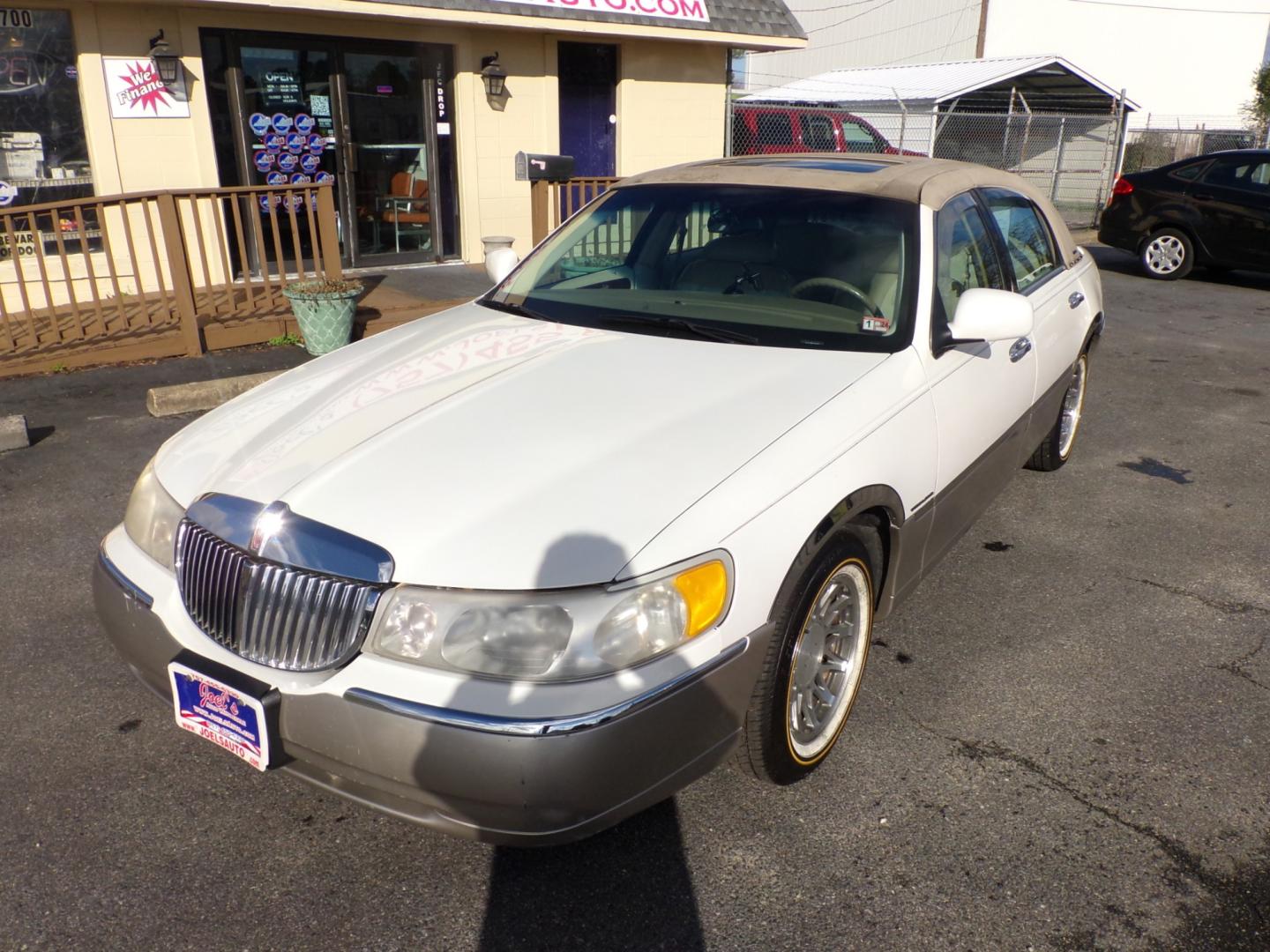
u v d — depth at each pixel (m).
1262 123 29.16
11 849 2.62
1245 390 7.36
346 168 9.97
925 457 3.14
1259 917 2.42
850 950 2.32
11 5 8.01
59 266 8.66
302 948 2.33
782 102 21.30
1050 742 3.10
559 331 3.38
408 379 3.02
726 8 11.35
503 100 10.66
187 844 2.65
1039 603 4.02
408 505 2.34
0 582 4.07
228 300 8.07
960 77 21.36
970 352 3.53
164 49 8.53
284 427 2.78
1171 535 4.72
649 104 11.74
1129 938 2.35
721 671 2.33
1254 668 3.55
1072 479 5.47
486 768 2.12
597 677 2.16
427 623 2.19
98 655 3.55
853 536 2.85
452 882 2.52
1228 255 11.91
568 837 2.23
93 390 6.59
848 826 2.72
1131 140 23.36
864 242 3.48
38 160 8.43
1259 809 2.80
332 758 2.27
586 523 2.28
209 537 2.45
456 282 9.61
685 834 2.69
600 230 4.00
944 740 3.10
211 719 2.42
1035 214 4.86
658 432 2.62
